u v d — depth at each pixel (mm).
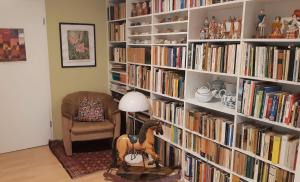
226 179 2379
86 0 3930
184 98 2744
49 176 2992
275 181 1987
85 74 4105
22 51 3523
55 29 3742
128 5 3592
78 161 3320
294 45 1879
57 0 3693
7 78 3477
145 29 3457
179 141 2908
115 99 4117
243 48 2094
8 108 3545
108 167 3176
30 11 3510
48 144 3922
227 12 2527
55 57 3805
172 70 3057
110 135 3533
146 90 3352
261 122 2275
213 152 2492
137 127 3584
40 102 3785
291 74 1816
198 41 2518
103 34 4180
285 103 1870
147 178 2859
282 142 1915
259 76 2012
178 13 2920
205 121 2523
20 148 3721
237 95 2184
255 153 2105
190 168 2783
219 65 2326
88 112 3625
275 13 2146
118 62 3973
